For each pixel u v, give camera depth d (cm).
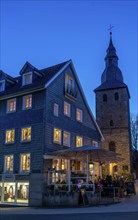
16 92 2847
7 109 2939
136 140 7231
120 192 2598
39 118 2658
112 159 2880
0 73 3209
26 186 2567
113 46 6544
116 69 6256
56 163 2717
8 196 2670
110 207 1941
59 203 2281
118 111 5569
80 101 3312
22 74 2998
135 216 1473
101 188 2406
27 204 2491
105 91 5791
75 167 3019
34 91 2748
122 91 5656
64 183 2434
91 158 2848
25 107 2811
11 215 1631
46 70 3142
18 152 2719
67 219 1405
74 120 3123
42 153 2538
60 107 2895
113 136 5453
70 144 2966
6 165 2789
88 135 3375
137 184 4494
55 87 2847
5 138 2870
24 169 2641
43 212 1783
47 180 2511
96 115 5719
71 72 3195
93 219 1384
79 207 2066
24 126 2747
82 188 2280
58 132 2809
